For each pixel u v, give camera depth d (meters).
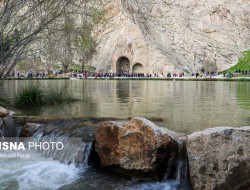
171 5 109.06
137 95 22.47
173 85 36.72
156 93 24.44
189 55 99.75
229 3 112.06
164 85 36.66
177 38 102.69
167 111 14.44
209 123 11.48
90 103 17.30
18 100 16.06
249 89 29.17
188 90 27.91
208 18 108.38
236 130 6.75
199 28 106.81
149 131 7.44
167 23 105.44
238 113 13.81
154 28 102.69
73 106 16.00
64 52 22.08
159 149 7.25
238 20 109.31
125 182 7.36
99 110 14.63
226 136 6.73
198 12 109.88
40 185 7.38
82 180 7.55
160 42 99.69
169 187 7.09
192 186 6.74
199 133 7.07
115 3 92.19
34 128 10.56
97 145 8.27
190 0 111.38
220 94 23.52
